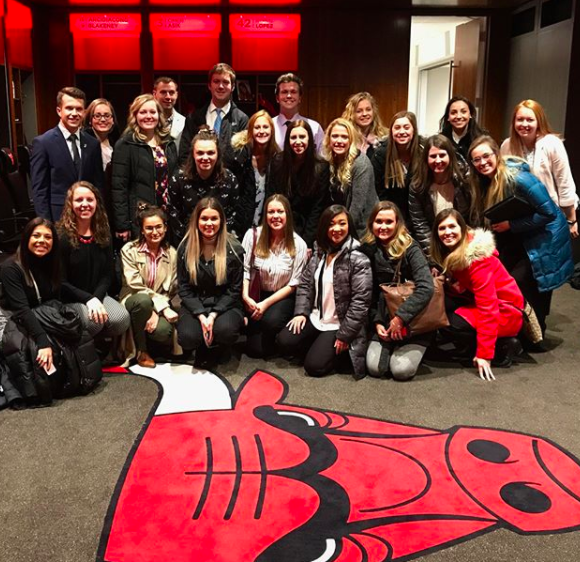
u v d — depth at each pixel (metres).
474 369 3.65
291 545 2.11
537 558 2.06
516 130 4.00
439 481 2.49
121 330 3.60
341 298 3.53
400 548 2.10
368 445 2.76
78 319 3.21
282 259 3.77
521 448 2.75
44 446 2.77
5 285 3.22
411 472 2.55
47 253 3.30
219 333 3.58
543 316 3.96
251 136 4.00
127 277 3.71
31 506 2.34
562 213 3.77
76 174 3.97
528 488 2.45
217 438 2.83
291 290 3.79
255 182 4.10
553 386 3.41
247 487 2.44
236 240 3.76
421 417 3.04
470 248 3.45
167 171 4.10
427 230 3.84
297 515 2.27
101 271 3.62
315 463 2.61
